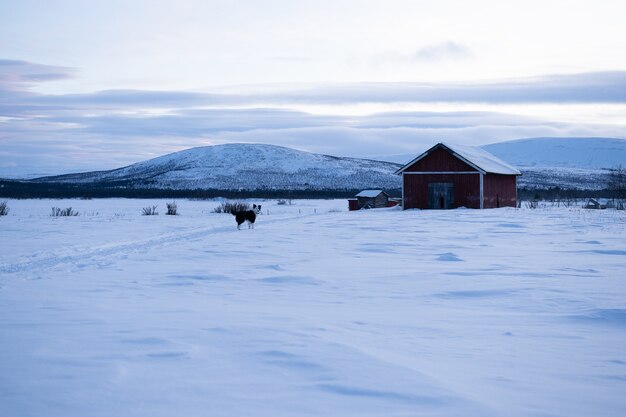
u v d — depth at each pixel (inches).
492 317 321.7
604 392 194.1
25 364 220.4
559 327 296.4
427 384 198.4
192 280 474.6
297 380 202.5
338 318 316.8
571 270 500.7
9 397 183.5
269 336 267.0
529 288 412.8
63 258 642.8
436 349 250.2
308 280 465.7
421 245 737.0
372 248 706.2
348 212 1790.1
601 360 235.3
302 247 737.6
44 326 291.6
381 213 1598.2
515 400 184.7
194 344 251.9
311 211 2033.7
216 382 200.1
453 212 1534.2
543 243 738.2
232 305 360.5
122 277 495.5
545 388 197.8
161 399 182.5
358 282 454.6
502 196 1893.5
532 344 260.8
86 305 359.9
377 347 251.0
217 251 701.3
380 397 185.6
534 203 2003.0
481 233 898.1
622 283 433.1
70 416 167.6
